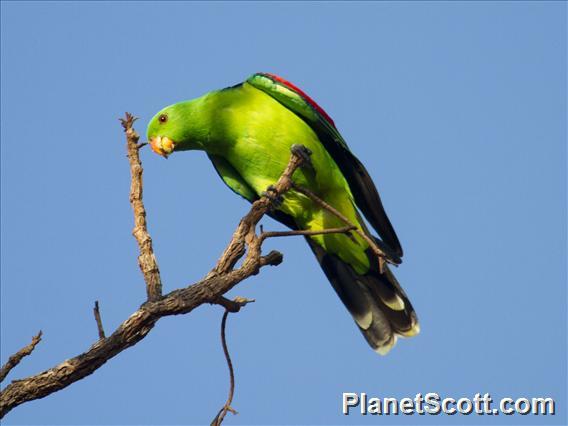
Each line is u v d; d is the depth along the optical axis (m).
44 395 6.86
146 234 7.68
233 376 7.84
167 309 7.18
